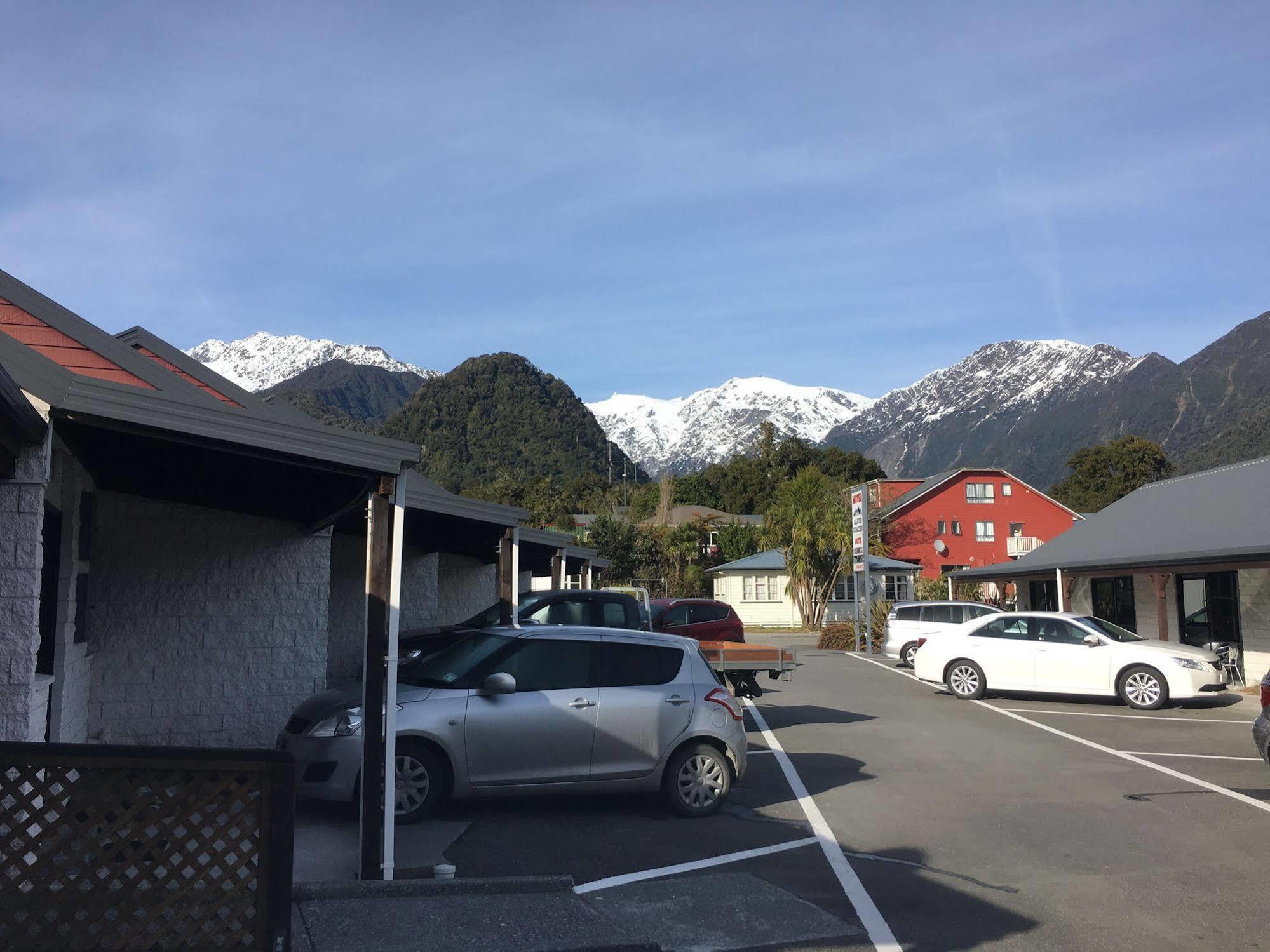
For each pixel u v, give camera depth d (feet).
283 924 15.17
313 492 30.94
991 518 203.00
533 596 50.08
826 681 74.28
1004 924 20.71
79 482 29.73
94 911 14.57
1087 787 35.09
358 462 21.68
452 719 28.30
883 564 162.61
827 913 21.35
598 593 50.44
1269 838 27.94
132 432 21.43
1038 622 61.16
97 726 35.37
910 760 40.68
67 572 28.84
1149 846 27.04
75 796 14.62
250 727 36.86
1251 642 67.26
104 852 14.67
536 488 334.85
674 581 194.80
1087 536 90.79
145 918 14.79
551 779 28.89
